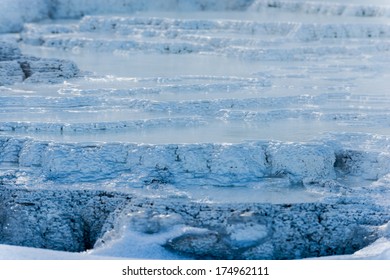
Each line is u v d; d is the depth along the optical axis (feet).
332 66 402.11
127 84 349.20
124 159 257.14
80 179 254.27
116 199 243.19
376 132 283.18
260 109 310.45
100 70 389.39
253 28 496.64
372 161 259.60
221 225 227.40
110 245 219.20
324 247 230.07
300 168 253.65
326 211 235.61
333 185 247.29
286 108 311.27
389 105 317.83
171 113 304.09
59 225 241.35
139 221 224.94
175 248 222.69
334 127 289.12
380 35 480.64
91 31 531.09
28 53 459.73
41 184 251.60
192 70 388.98
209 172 252.83
